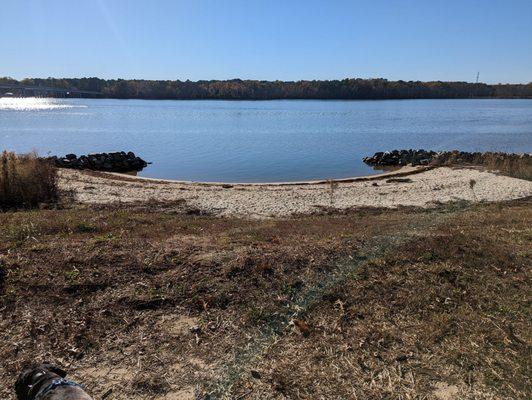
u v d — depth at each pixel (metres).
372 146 42.62
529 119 82.94
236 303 5.04
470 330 4.59
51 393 3.12
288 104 153.00
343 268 5.80
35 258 5.85
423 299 5.14
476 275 5.73
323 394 3.73
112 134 53.66
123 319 4.73
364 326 4.66
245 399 3.67
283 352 4.26
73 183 18.92
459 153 29.81
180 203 15.02
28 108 127.19
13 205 13.59
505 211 12.39
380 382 3.87
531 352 4.24
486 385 3.83
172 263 5.84
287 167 29.97
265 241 7.19
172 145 42.94
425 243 6.71
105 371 4.00
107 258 5.88
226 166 30.45
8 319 4.67
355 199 16.48
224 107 131.25
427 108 126.50
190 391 3.76
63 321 4.64
